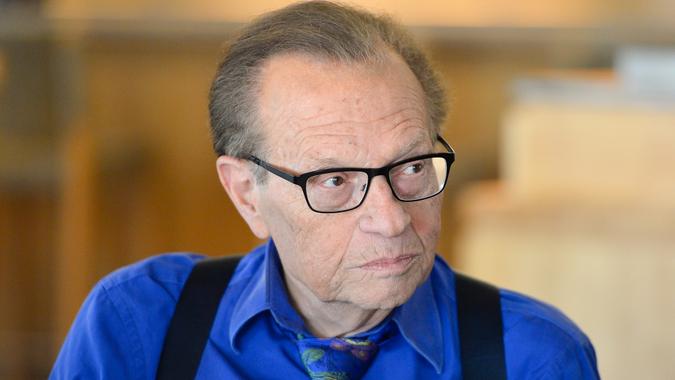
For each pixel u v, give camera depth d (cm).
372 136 240
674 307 578
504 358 271
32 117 759
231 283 294
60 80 768
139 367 288
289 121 245
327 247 249
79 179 770
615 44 812
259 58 253
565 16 947
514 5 938
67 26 768
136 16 809
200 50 798
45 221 758
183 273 301
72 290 764
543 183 639
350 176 245
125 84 796
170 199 812
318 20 252
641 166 625
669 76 623
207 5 905
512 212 607
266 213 261
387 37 256
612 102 629
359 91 241
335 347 269
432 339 272
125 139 801
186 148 807
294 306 281
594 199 621
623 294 586
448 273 292
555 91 643
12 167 751
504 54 827
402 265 247
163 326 290
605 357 588
